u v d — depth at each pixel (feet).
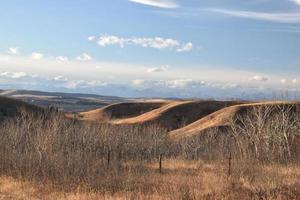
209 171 83.66
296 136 110.93
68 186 63.00
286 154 99.91
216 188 56.03
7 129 120.47
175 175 78.79
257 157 94.58
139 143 159.94
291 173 68.69
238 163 80.64
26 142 98.94
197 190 54.75
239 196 50.49
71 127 136.98
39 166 73.51
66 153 95.55
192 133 224.33
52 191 60.64
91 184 63.00
